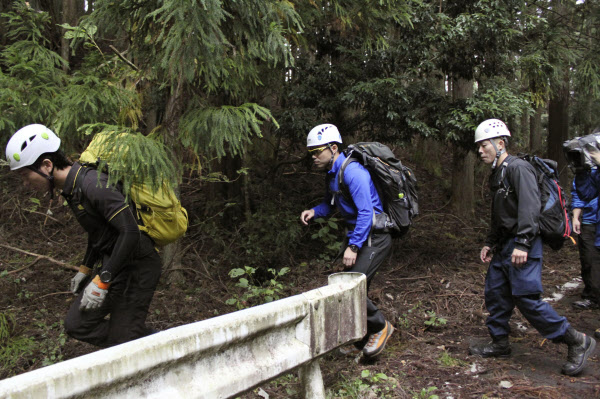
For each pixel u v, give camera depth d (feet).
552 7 29.07
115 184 8.54
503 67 21.38
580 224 16.19
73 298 15.58
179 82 11.48
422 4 19.31
